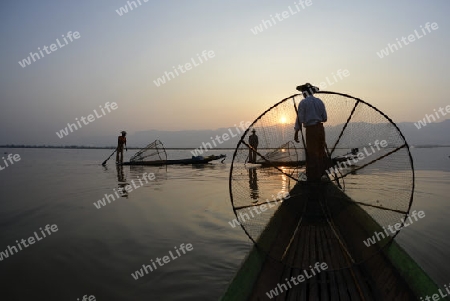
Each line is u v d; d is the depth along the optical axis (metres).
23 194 9.51
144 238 5.43
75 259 4.58
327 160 4.85
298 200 4.80
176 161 20.67
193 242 5.21
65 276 4.06
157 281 3.91
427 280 2.57
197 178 13.33
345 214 4.73
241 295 2.58
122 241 5.29
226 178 13.31
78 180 12.84
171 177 13.75
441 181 11.69
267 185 8.94
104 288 3.76
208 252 4.79
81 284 3.85
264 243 3.46
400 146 4.15
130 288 3.75
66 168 19.22
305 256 3.54
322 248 3.74
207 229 5.88
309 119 4.66
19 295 3.60
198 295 3.59
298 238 4.07
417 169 16.70
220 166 19.83
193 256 4.64
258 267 3.07
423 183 11.13
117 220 6.55
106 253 4.79
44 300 3.51
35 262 4.48
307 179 4.71
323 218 4.52
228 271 4.16
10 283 3.88
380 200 5.21
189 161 20.80
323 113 4.64
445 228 5.77
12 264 4.41
